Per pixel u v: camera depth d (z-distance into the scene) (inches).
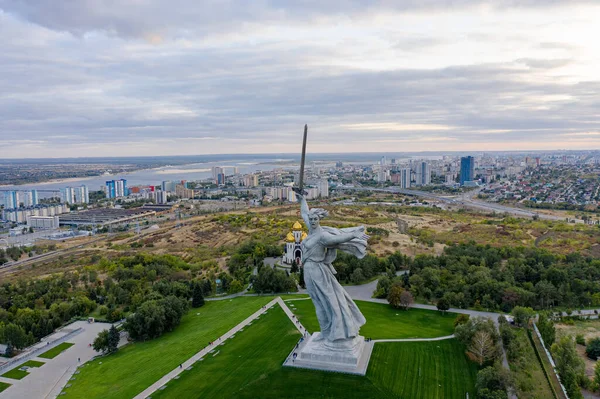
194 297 7500.0
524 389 4210.1
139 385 4574.3
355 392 3998.5
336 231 4426.7
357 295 7445.9
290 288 7755.9
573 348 4709.6
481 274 7367.1
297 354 4608.8
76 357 5792.3
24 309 6845.5
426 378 4389.8
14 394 4857.3
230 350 5167.3
